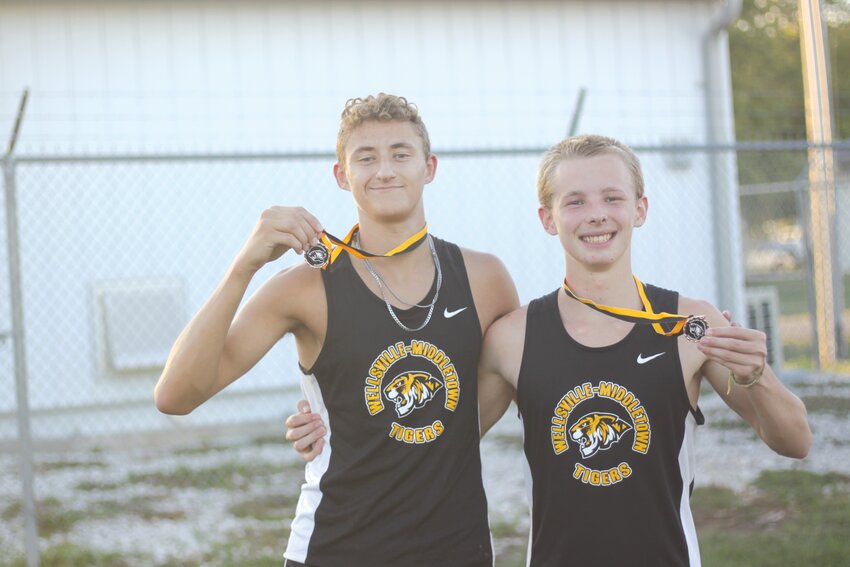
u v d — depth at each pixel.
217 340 2.14
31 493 4.70
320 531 2.25
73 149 7.70
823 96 9.40
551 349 2.21
